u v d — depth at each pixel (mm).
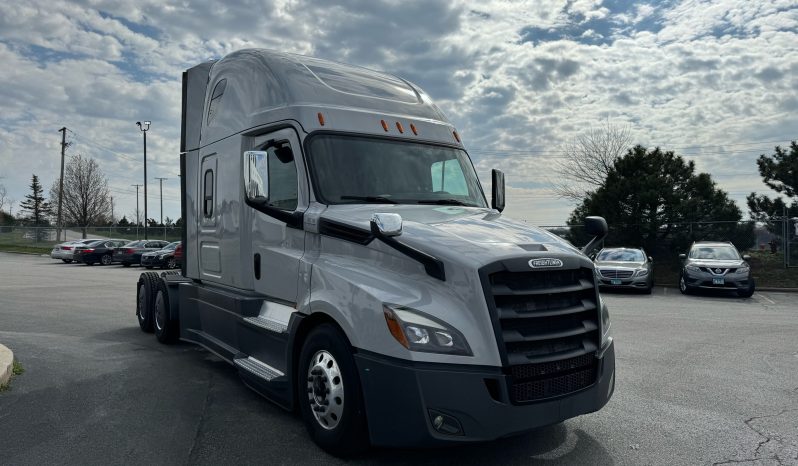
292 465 4160
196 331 7211
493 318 3820
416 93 6434
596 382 4273
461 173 5914
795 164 23938
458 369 3744
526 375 3904
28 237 52438
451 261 3977
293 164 5281
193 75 7629
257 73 6008
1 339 8516
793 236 22750
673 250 24656
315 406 4461
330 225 4754
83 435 4672
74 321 10539
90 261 34500
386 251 4332
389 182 5336
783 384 6492
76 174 64875
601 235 5277
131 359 7395
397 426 3828
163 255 30344
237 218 6121
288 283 5145
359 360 4023
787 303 15633
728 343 9023
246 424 5008
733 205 25516
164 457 4266
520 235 4559
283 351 5035
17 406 5375
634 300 16109
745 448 4570
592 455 4410
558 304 4164
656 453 4461
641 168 25172
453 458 4320
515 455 4398
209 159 6914
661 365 7430
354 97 5691
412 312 3887
